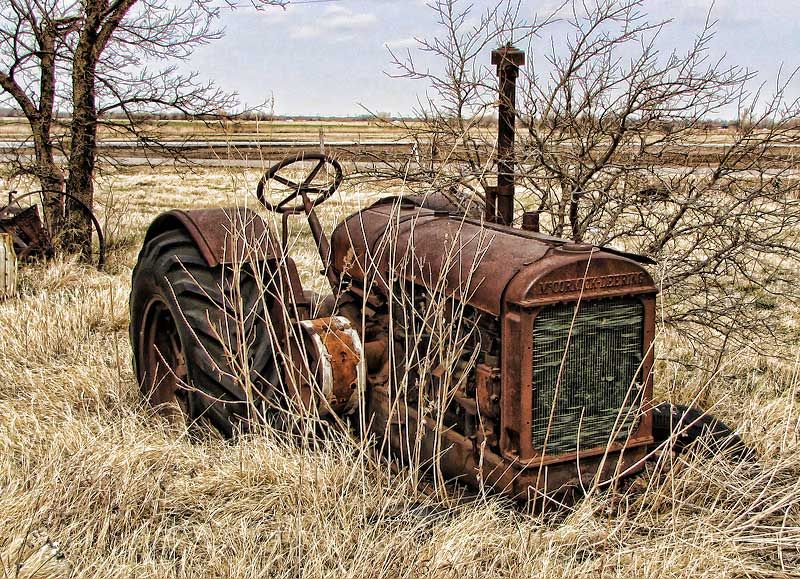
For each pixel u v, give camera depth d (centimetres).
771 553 358
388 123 587
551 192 655
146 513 379
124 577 329
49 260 1007
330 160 491
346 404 444
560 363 366
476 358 391
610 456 383
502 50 555
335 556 344
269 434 425
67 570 329
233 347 445
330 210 1182
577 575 329
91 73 1080
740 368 596
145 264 499
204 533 361
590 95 571
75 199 1045
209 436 454
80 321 677
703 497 389
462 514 362
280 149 1850
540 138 594
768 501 384
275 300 445
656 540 347
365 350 452
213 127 1105
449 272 399
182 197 1852
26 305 714
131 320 522
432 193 550
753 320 592
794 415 480
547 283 357
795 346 650
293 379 398
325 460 401
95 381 543
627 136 577
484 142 570
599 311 371
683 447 404
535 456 365
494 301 367
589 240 612
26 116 1119
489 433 380
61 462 411
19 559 324
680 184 565
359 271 471
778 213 533
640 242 636
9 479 399
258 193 471
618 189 600
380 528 358
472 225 434
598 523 362
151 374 515
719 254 550
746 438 450
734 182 559
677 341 636
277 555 344
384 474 402
